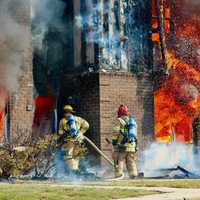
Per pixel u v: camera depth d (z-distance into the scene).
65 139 37.69
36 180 32.38
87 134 41.59
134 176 37.75
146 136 42.75
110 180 34.03
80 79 42.19
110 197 21.67
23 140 35.66
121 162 37.88
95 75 41.44
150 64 43.47
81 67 42.44
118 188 24.67
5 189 23.61
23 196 21.23
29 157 32.81
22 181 30.81
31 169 33.62
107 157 39.66
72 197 21.52
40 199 20.88
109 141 40.81
